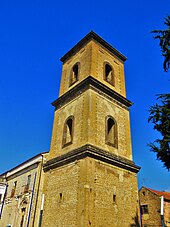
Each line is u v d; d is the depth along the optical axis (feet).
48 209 56.08
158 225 108.78
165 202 112.57
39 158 82.33
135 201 57.21
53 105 75.20
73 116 63.87
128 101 71.92
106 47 77.25
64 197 52.85
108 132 64.80
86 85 63.72
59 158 59.57
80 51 76.89
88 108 58.95
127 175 58.95
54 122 71.46
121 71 79.05
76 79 72.28
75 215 47.34
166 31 41.24
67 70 79.87
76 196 49.34
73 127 61.72
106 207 49.57
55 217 52.70
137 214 55.67
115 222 49.73
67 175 55.06
